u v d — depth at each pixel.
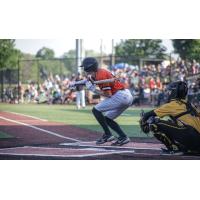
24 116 24.81
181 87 11.20
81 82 13.57
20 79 50.56
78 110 30.66
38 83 45.50
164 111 11.09
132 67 44.91
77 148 13.18
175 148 11.60
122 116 25.08
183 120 11.06
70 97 41.03
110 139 13.41
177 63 37.91
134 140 14.92
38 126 19.16
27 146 13.59
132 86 37.53
